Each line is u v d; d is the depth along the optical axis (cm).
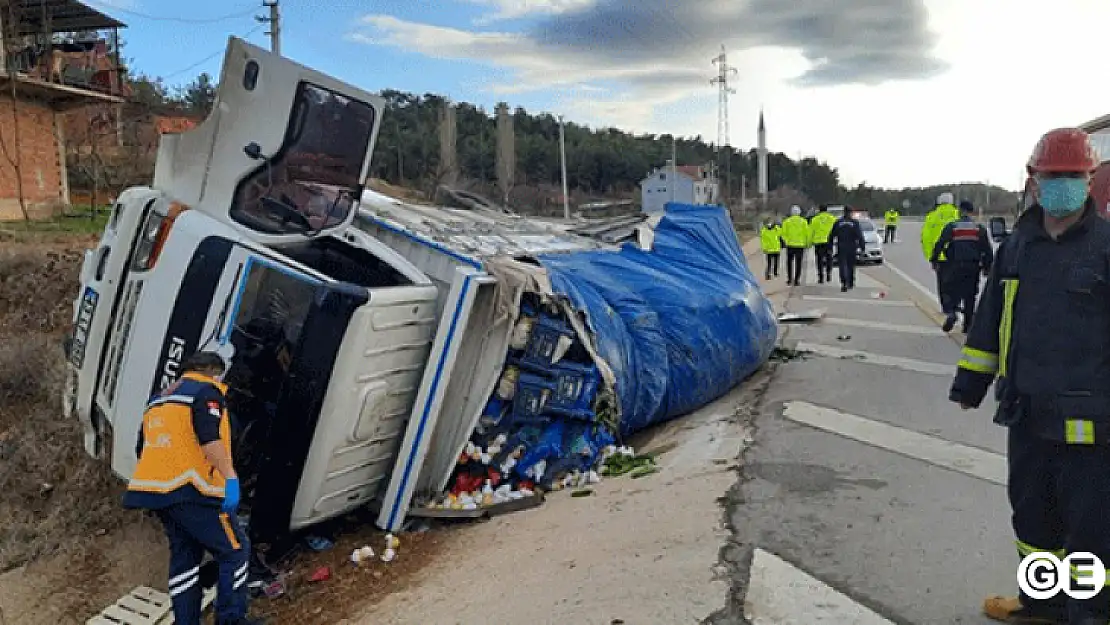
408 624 443
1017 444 327
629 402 701
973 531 441
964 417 679
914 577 394
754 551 433
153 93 3438
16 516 688
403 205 870
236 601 453
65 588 584
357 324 509
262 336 542
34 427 838
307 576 537
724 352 826
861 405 743
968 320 1102
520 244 812
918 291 1720
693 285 867
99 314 591
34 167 2128
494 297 593
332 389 508
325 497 535
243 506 540
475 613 430
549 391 619
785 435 661
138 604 540
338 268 621
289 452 506
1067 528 315
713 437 696
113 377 570
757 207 7031
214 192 562
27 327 1184
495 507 591
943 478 528
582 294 694
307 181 588
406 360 561
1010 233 332
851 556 421
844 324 1264
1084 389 300
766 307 983
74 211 2203
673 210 1146
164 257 551
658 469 629
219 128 559
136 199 591
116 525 661
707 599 387
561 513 564
